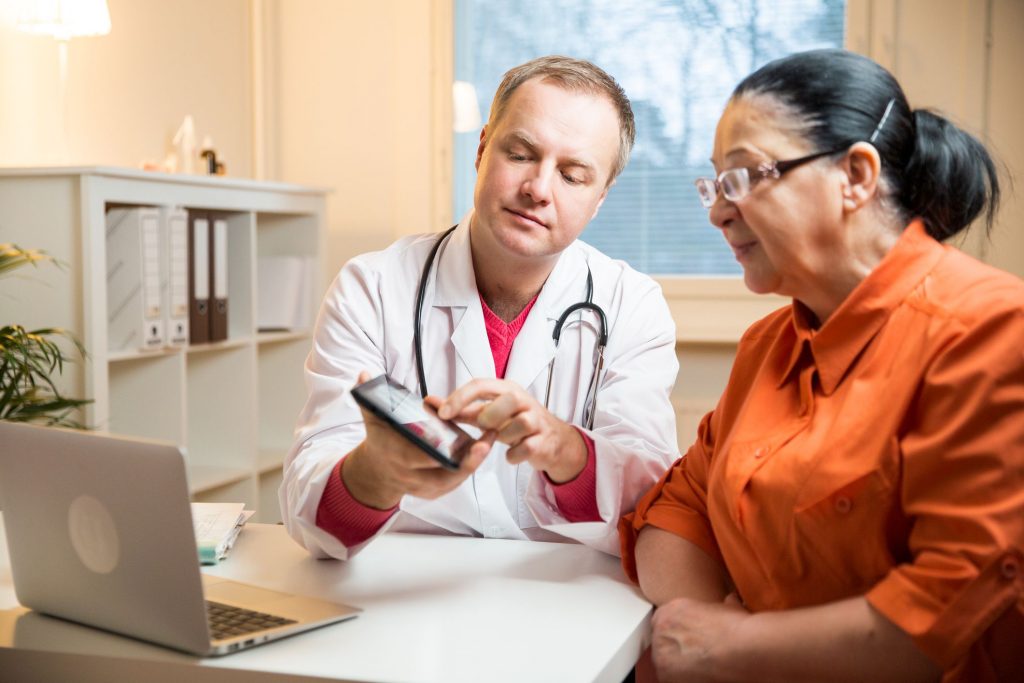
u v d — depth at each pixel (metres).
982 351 0.97
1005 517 0.93
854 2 3.25
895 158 1.08
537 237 1.50
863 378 1.05
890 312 1.05
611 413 1.59
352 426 1.50
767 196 1.07
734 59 3.38
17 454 1.11
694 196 3.44
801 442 1.07
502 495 1.58
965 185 1.10
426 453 1.13
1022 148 3.15
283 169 3.74
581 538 1.38
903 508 1.01
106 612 1.08
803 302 1.15
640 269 3.50
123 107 3.09
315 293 3.33
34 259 2.23
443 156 3.62
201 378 3.10
